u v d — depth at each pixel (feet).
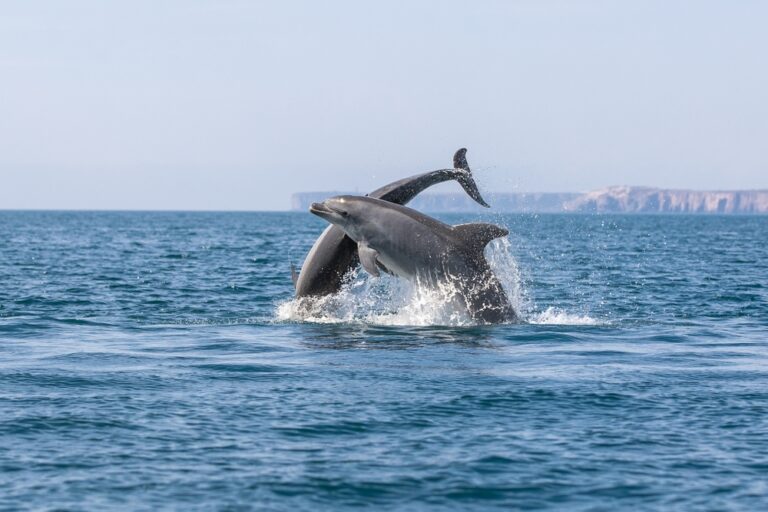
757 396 131.44
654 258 539.70
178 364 154.10
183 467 97.91
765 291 320.91
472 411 121.19
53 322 213.46
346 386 135.64
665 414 120.78
